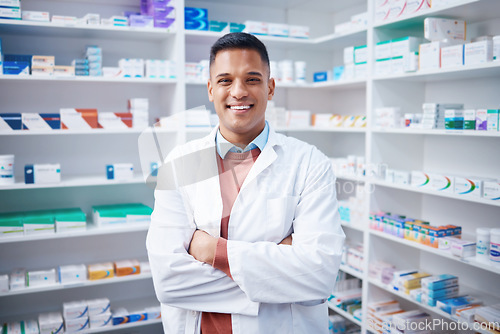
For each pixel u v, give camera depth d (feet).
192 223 3.87
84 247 9.89
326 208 3.91
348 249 9.48
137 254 10.39
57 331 8.34
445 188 7.06
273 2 10.39
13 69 7.83
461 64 6.60
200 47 10.28
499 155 7.41
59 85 9.37
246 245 3.63
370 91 8.34
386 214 8.53
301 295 3.64
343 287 9.91
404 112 8.63
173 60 9.01
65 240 9.72
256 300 3.59
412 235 7.69
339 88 10.84
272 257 3.60
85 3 9.47
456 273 8.36
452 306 6.97
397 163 8.68
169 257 3.71
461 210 8.21
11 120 7.99
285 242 3.91
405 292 7.81
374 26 8.20
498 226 7.52
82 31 8.54
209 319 3.84
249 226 3.86
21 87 9.09
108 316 8.71
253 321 3.71
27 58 8.17
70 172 9.62
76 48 9.41
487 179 6.64
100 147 9.83
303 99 11.35
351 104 10.91
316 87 10.41
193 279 3.70
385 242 8.80
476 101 7.70
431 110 7.20
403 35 8.48
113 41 9.68
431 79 8.17
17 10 7.76
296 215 3.96
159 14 8.71
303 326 3.92
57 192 9.60
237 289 3.71
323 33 11.42
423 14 7.10
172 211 3.80
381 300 8.89
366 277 8.71
